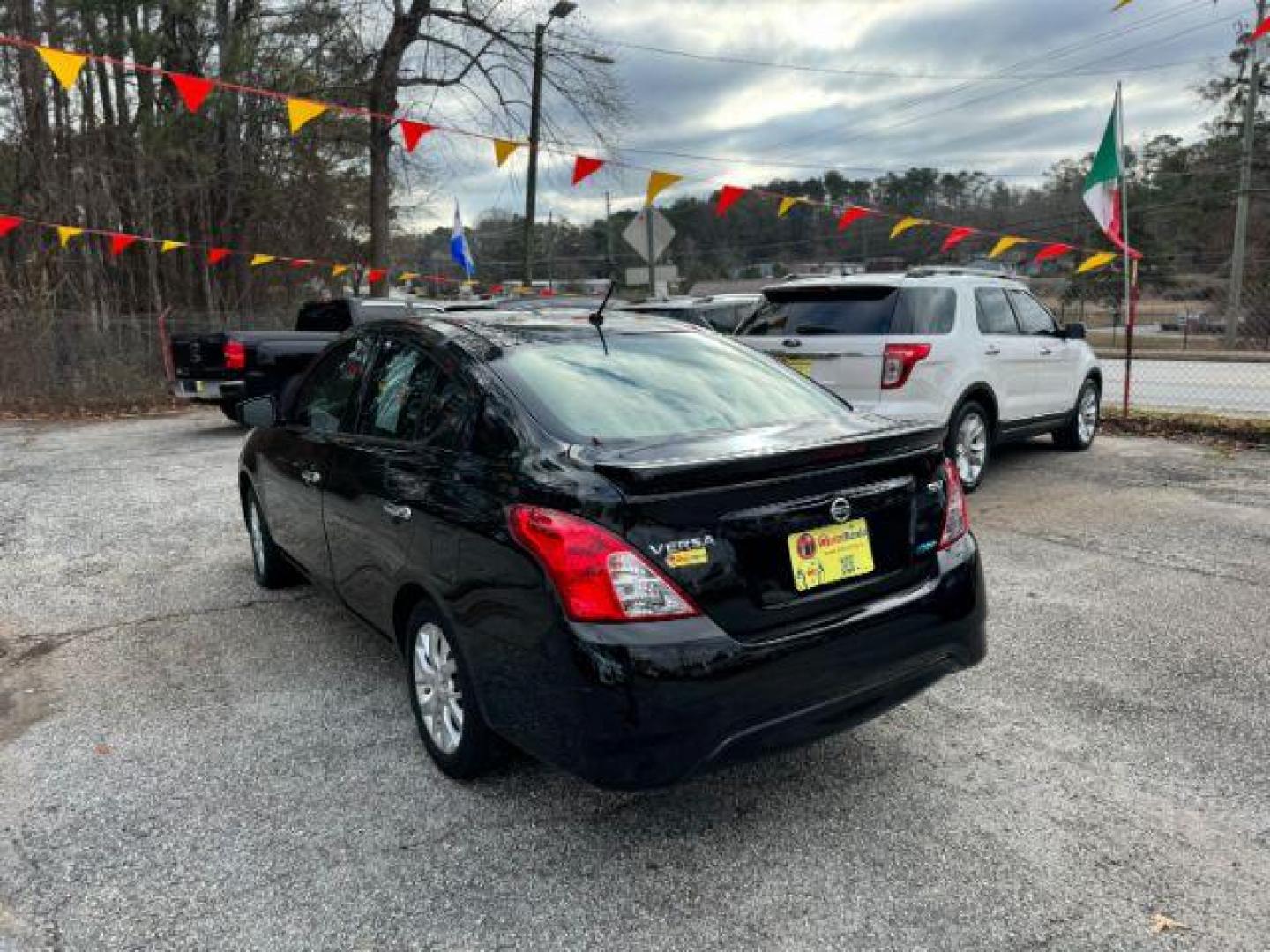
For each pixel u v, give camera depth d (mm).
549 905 2670
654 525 2602
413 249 32438
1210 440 10094
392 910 2660
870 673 2920
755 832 3010
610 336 3818
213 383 11055
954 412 7254
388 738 3695
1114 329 37625
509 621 2795
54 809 3213
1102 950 2441
